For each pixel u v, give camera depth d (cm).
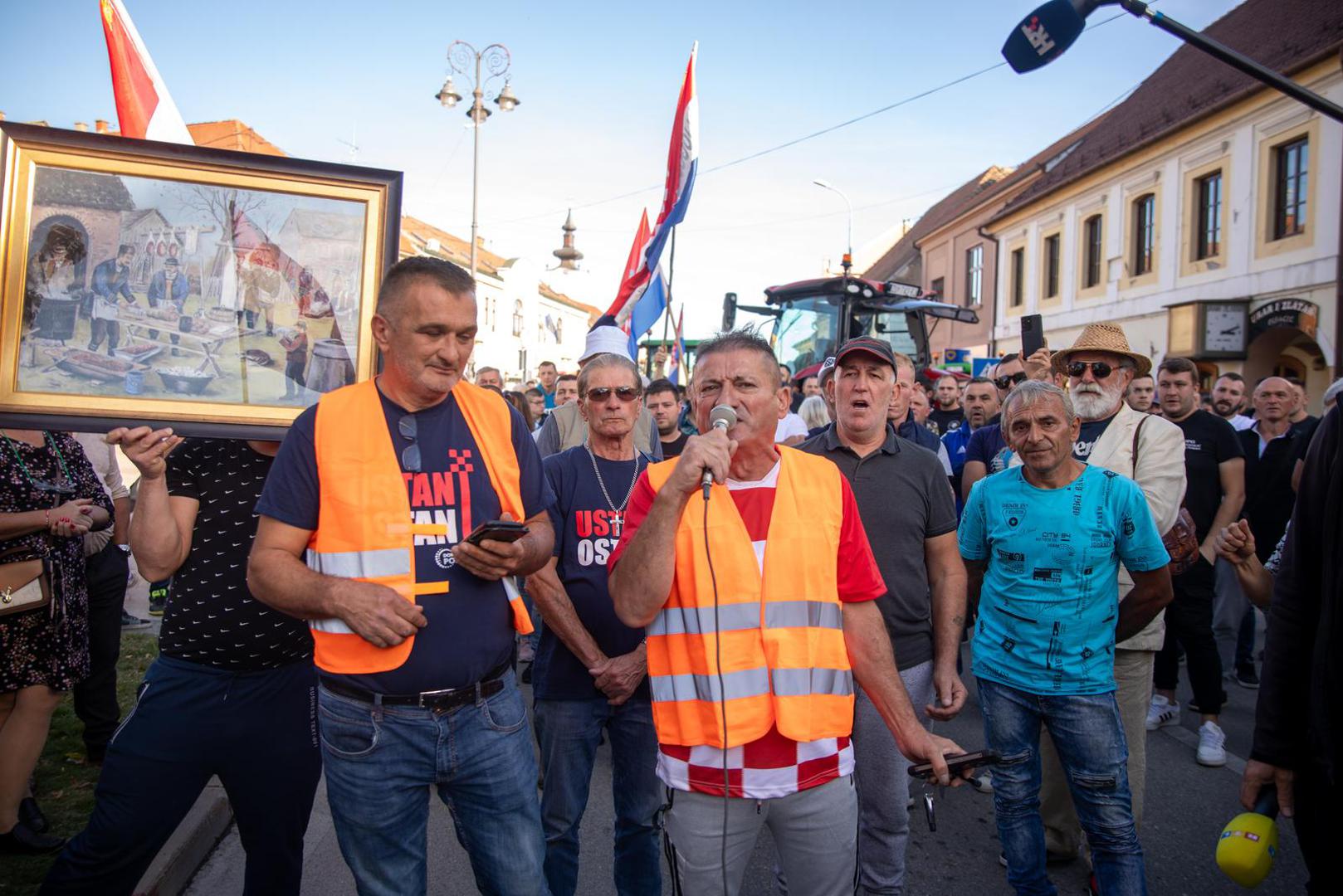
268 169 278
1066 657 319
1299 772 237
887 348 342
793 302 1434
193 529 269
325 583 219
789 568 232
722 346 239
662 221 773
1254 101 1802
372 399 236
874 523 333
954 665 326
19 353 259
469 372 3381
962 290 3406
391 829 228
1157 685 566
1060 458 326
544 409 1098
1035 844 323
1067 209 2556
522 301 4494
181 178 272
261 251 278
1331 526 226
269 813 277
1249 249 1828
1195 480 531
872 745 317
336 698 226
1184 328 1909
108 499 391
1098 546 320
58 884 257
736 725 225
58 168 263
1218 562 645
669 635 235
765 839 425
